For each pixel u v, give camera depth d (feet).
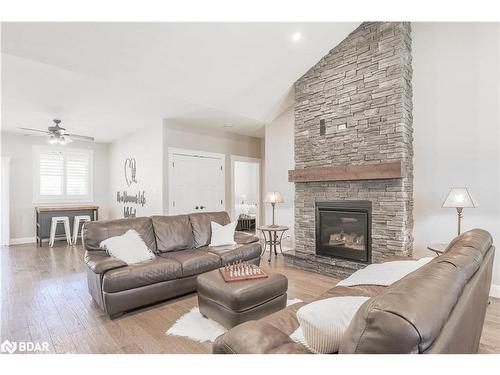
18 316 8.66
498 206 10.14
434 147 11.59
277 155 17.89
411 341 2.52
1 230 19.60
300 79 14.76
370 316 2.75
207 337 7.38
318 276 12.64
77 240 21.30
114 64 10.46
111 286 8.36
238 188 30.19
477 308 4.43
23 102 13.61
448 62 11.24
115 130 19.88
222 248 12.27
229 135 21.02
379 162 11.67
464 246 5.49
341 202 13.01
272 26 10.84
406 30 11.57
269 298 8.02
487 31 10.36
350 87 12.73
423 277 3.47
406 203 11.31
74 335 7.54
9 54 9.11
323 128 13.74
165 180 17.21
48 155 21.75
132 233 10.79
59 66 9.93
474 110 10.64
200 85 12.87
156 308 9.34
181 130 17.99
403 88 11.16
